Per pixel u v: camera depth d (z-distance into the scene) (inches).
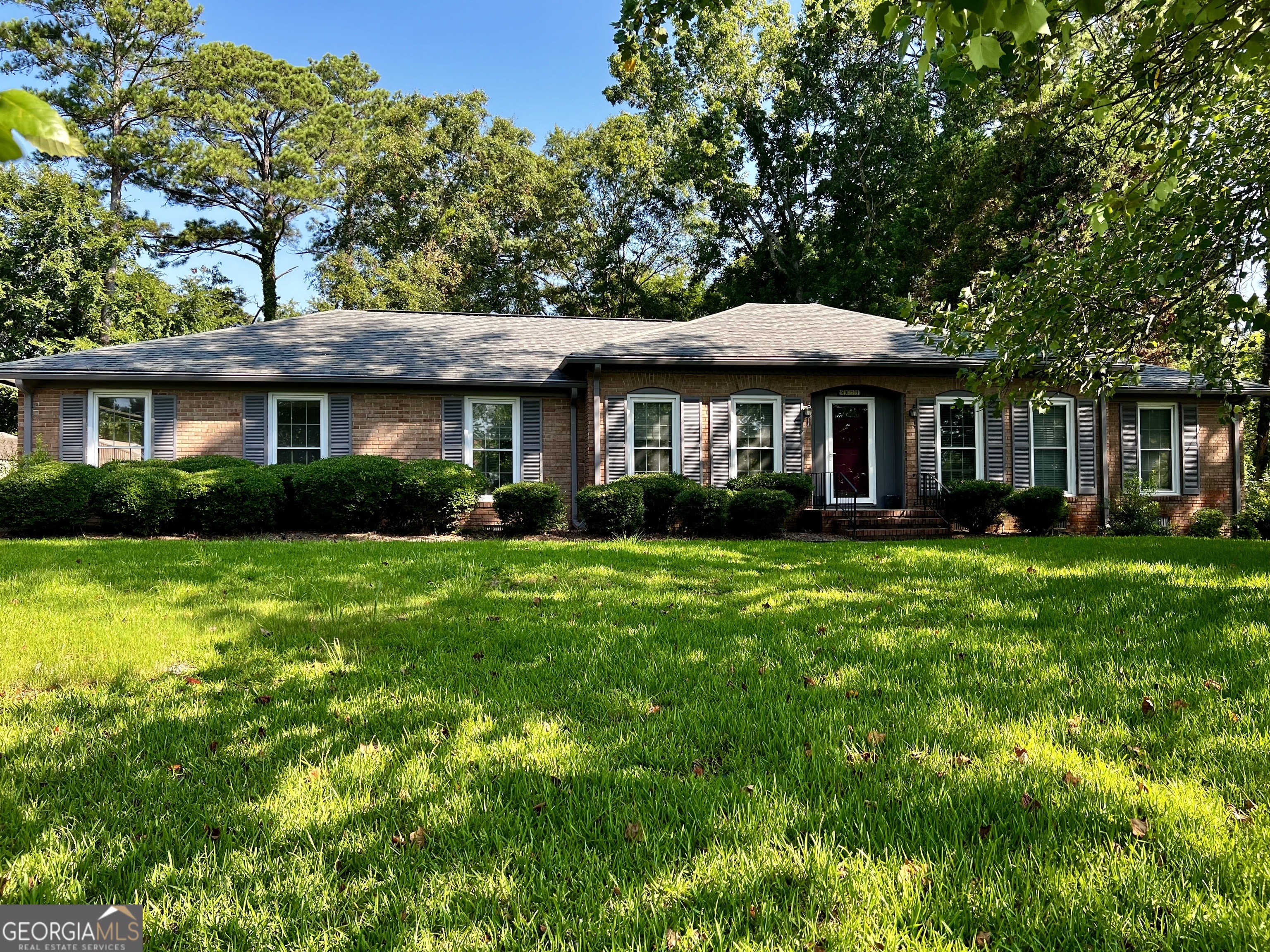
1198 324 241.4
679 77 1119.0
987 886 81.4
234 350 562.3
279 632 201.5
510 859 88.6
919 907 77.9
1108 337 252.8
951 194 895.7
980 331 264.2
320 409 546.3
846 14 976.9
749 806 100.2
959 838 90.9
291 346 581.3
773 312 671.8
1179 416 613.0
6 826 97.8
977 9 82.2
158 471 452.4
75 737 127.6
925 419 577.9
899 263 992.2
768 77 1127.6
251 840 94.2
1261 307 208.7
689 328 612.1
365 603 238.8
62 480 431.2
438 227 1256.8
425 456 555.8
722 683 155.6
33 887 82.8
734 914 78.3
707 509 490.0
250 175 1136.8
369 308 1202.0
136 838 95.1
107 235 988.6
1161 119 238.1
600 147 1288.1
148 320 1071.6
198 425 526.3
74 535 444.1
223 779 112.0
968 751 118.5
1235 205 216.1
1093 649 176.2
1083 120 262.8
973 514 542.0
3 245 863.1
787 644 185.5
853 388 583.5
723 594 261.4
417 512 487.5
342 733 129.9
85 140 1017.5
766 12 1077.8
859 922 75.5
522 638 196.2
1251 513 603.2
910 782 106.7
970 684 151.9
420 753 120.0
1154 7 176.9
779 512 492.1
